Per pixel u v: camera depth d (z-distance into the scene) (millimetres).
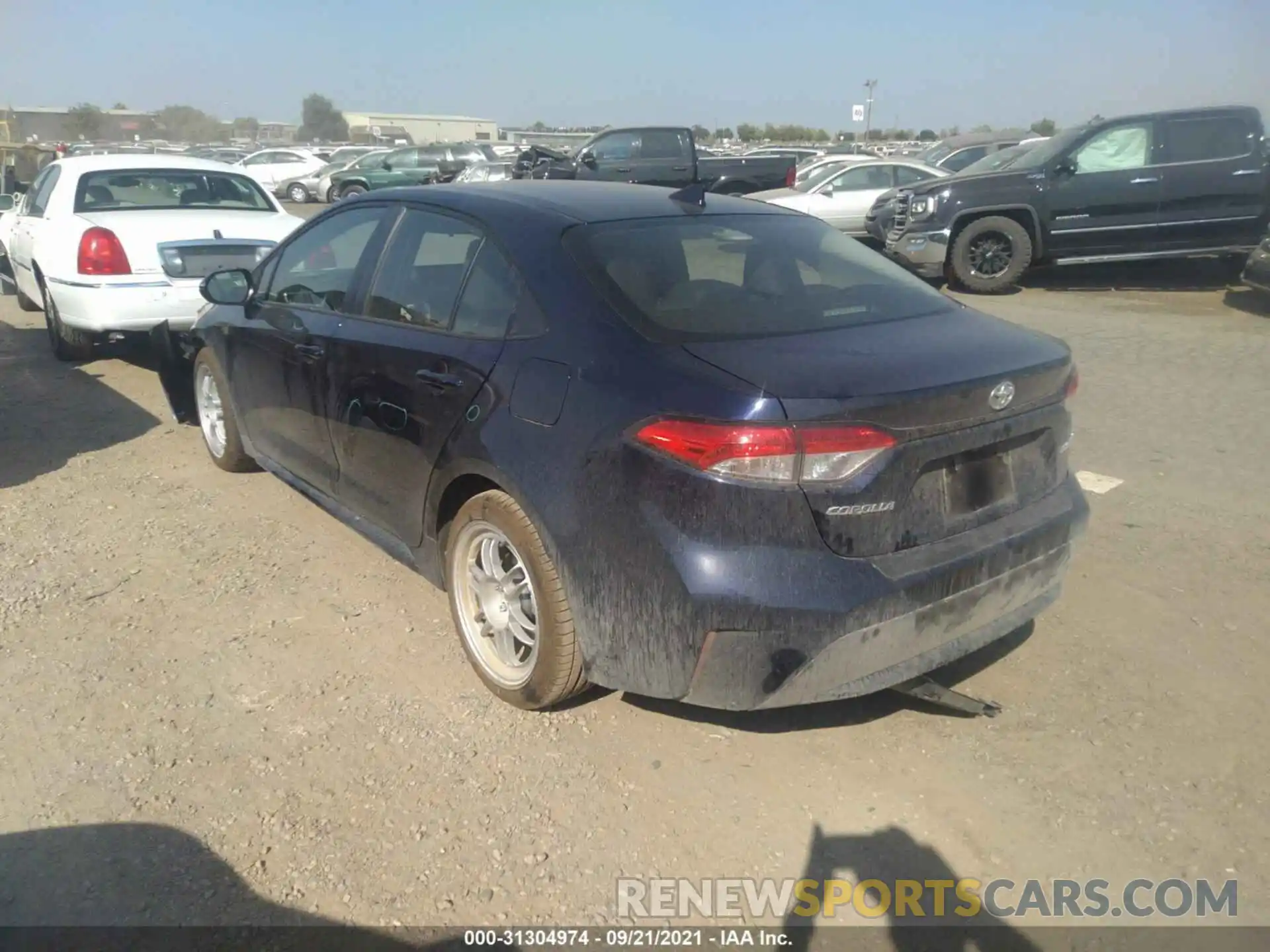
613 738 3338
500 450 3217
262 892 2688
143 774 3150
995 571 3076
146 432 6539
